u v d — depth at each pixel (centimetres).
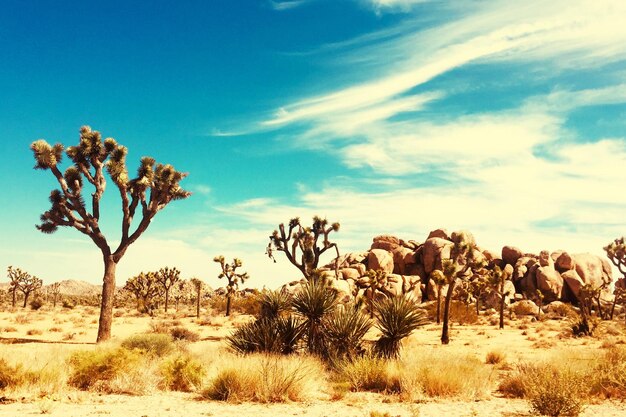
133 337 1545
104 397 843
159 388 968
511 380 1016
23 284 6688
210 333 2786
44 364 1009
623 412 789
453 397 918
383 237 7131
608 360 1113
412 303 1277
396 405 830
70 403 770
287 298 1402
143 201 2202
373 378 1020
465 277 5922
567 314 5228
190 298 8681
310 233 2492
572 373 937
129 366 1004
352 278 5862
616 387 966
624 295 5669
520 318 5062
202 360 1301
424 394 934
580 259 7056
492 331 3500
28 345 1902
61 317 4022
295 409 772
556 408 757
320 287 1340
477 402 877
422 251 6500
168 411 726
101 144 2153
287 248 2495
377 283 3441
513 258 7150
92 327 3075
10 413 671
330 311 1295
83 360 978
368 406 813
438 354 1220
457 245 2819
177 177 2241
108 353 1029
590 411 797
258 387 856
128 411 713
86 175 2148
